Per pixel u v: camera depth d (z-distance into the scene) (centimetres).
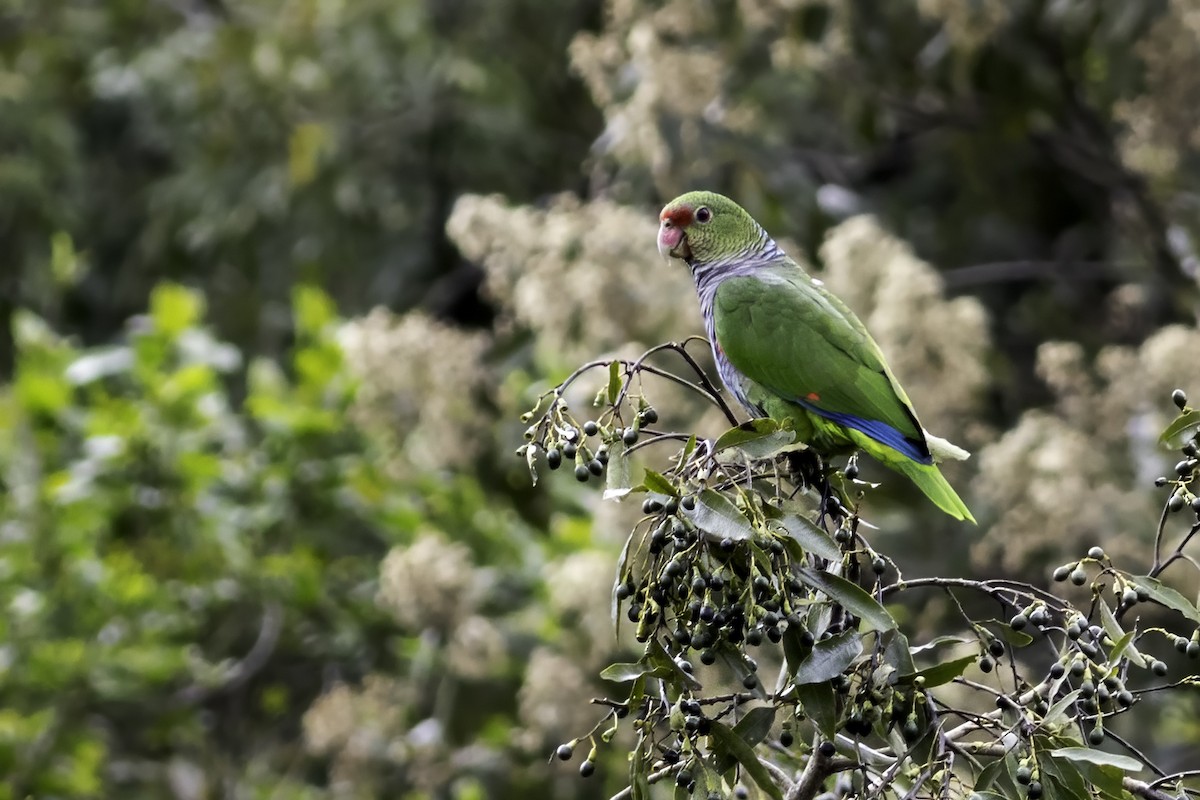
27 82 2114
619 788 1188
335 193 1916
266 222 1978
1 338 2058
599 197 1498
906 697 570
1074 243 1855
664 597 568
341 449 1348
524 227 1287
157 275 2092
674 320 1239
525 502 1409
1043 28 1480
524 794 1248
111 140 2266
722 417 1180
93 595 1284
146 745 1391
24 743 1247
